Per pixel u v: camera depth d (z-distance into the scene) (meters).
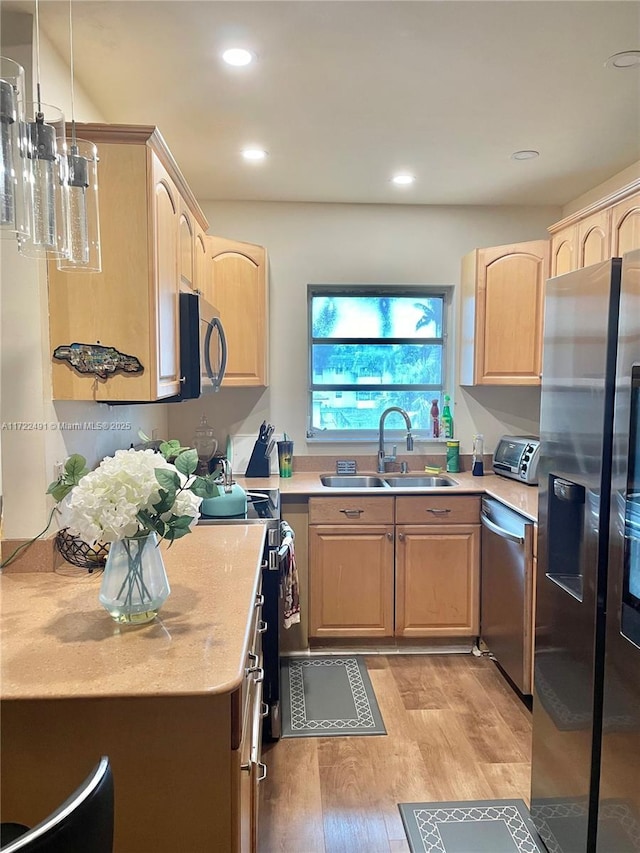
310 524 3.15
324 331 3.73
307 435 3.70
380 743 2.40
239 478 3.51
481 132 2.55
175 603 1.47
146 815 1.15
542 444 1.90
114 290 1.75
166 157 1.91
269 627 2.41
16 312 1.68
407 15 1.71
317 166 2.95
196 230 2.70
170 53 1.91
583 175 3.10
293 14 1.70
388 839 1.89
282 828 1.93
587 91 2.18
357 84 2.13
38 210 1.24
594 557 1.55
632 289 1.37
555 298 1.82
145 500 1.30
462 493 3.17
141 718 1.13
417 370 3.78
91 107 2.24
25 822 1.14
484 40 1.85
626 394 1.40
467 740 2.42
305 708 2.67
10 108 1.13
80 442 1.97
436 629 3.22
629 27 1.78
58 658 1.19
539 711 1.90
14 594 1.55
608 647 1.49
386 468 3.65
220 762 1.15
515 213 3.67
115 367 1.76
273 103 2.28
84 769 1.14
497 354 3.37
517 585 2.70
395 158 2.85
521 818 1.98
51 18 1.70
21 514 1.71
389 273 3.64
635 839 1.38
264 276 3.34
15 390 1.69
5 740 1.13
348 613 3.20
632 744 1.39
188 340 2.17
